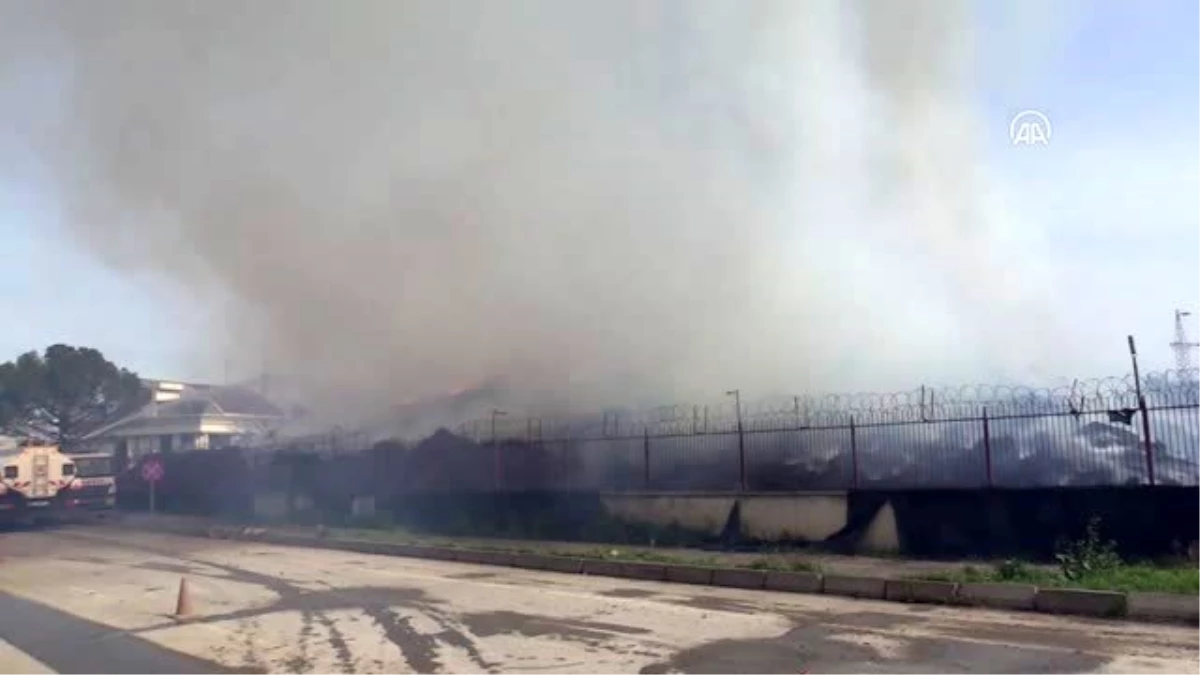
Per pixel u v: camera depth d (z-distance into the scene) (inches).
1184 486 465.4
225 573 605.6
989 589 404.2
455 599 461.7
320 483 1066.7
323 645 350.9
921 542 553.3
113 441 1724.9
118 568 655.1
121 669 321.1
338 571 604.1
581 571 571.5
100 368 1907.0
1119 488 484.4
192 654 340.8
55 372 1829.5
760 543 629.6
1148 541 471.8
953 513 543.2
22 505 1108.5
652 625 372.5
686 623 374.9
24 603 491.8
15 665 335.0
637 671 292.2
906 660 295.9
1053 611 382.0
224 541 888.9
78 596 513.3
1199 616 344.2
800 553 581.6
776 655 309.1
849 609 402.3
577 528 746.8
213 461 1253.1
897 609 399.9
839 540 591.2
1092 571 430.3
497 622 389.7
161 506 1344.7
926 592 420.8
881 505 574.9
